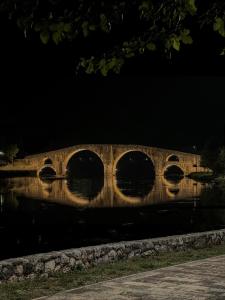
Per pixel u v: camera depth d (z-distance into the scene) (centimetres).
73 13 526
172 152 18012
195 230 4669
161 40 544
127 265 1314
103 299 933
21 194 10031
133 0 537
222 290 994
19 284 1102
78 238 4141
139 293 975
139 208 7050
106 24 538
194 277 1127
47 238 4147
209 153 14612
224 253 1512
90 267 1309
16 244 3778
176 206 7162
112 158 18900
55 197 9356
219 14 532
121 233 4488
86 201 8481
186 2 510
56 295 973
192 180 14950
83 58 567
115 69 563
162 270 1218
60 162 18825
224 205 7094
